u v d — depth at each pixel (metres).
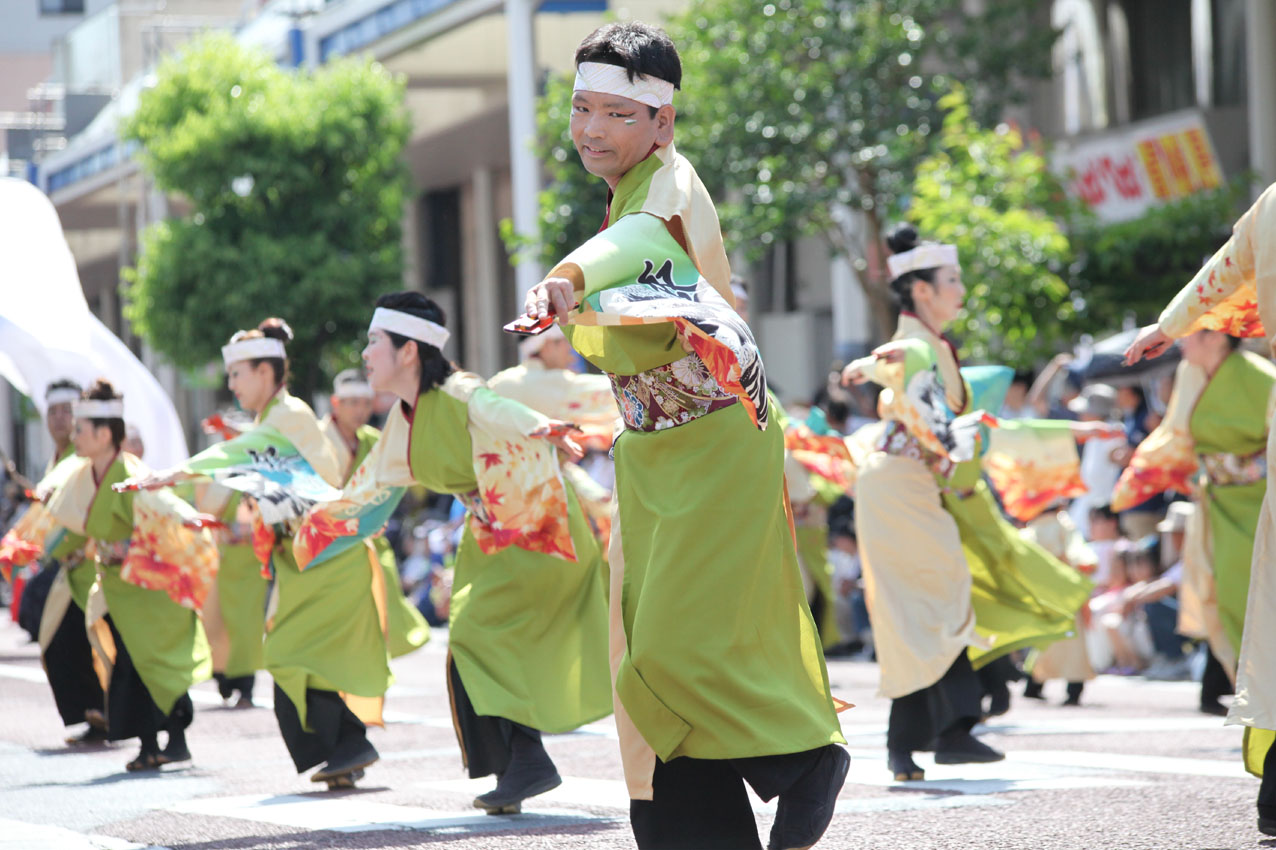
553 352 15.85
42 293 13.79
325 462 14.23
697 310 7.03
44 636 17.33
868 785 12.34
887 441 13.37
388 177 52.22
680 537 7.54
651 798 7.86
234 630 21.22
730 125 32.97
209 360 50.44
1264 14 32.09
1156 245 29.50
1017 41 37.41
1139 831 9.84
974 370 14.51
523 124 46.56
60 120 92.88
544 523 12.09
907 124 33.72
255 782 13.99
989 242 28.44
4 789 14.16
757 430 7.64
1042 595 13.78
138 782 14.29
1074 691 19.17
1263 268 9.84
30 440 86.25
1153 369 24.47
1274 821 9.41
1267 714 9.20
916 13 34.25
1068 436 15.63
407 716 19.08
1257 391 15.44
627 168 7.81
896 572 13.05
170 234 50.59
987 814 10.66
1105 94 37.81
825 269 50.44
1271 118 32.19
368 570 13.79
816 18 33.62
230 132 49.69
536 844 10.16
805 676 7.82
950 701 12.73
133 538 15.28
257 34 67.62
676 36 34.69
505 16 49.22
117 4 92.44
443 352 12.33
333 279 49.88
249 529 21.33
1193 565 16.36
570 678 12.04
